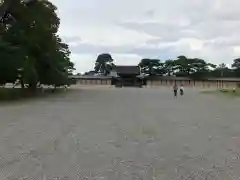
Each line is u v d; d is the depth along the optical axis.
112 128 14.63
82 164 8.05
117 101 35.94
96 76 115.56
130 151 9.73
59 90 64.88
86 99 38.91
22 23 35.81
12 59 31.67
